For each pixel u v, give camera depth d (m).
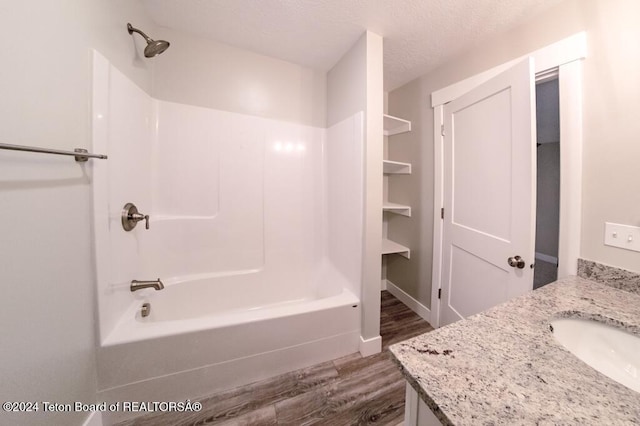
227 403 1.19
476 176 1.53
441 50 1.69
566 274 1.18
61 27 0.81
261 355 1.31
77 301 0.90
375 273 1.57
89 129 0.96
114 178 1.14
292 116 2.03
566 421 0.41
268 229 1.99
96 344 1.02
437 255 1.93
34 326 0.72
